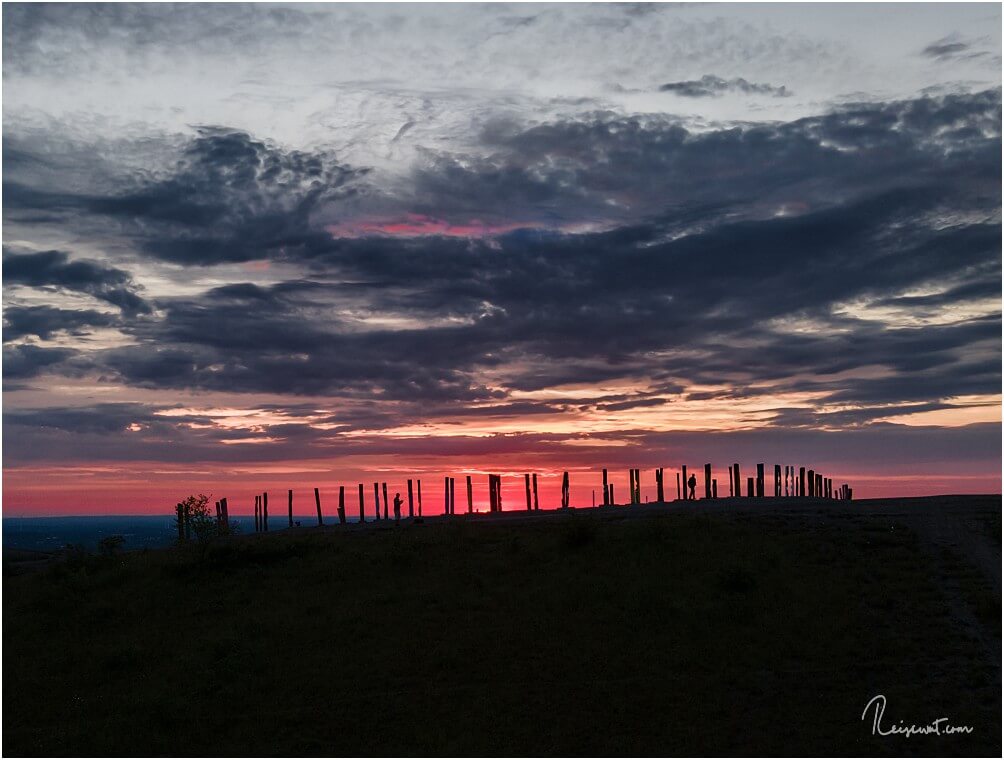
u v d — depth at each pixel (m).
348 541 47.62
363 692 29.59
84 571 43.31
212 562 43.41
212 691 30.09
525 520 53.44
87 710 29.50
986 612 31.75
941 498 52.28
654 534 42.47
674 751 24.95
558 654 31.36
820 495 76.94
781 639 31.39
